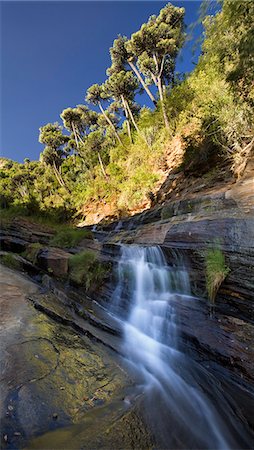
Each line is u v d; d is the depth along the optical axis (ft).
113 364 11.48
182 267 19.35
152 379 11.21
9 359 9.71
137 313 18.65
